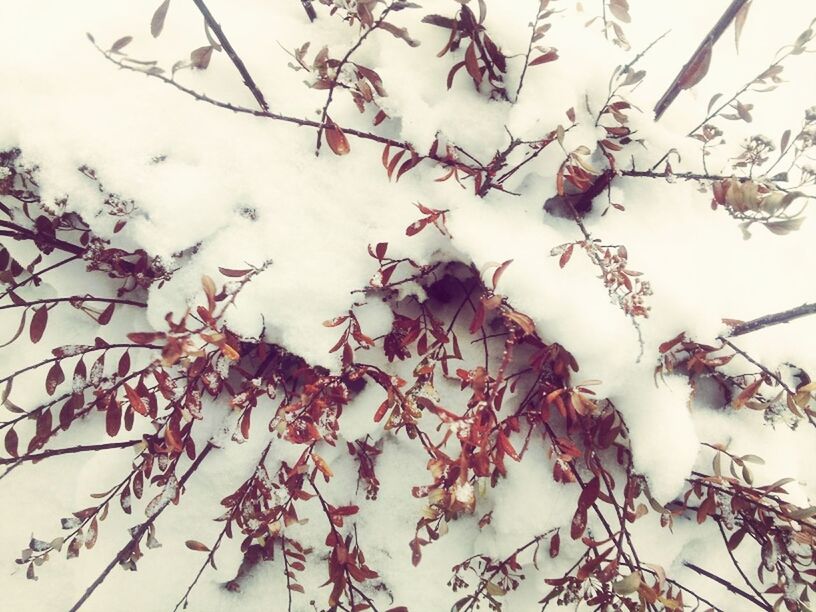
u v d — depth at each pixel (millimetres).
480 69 412
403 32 367
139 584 454
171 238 397
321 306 411
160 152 407
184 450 446
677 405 420
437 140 411
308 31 453
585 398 377
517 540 454
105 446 401
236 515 413
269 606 483
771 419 441
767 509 391
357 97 402
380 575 487
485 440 362
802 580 397
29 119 394
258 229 416
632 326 403
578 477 441
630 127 450
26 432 455
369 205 423
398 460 479
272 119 424
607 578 395
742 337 442
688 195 465
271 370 453
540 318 391
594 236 436
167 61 417
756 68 542
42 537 457
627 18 416
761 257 470
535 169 422
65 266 446
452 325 435
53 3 417
